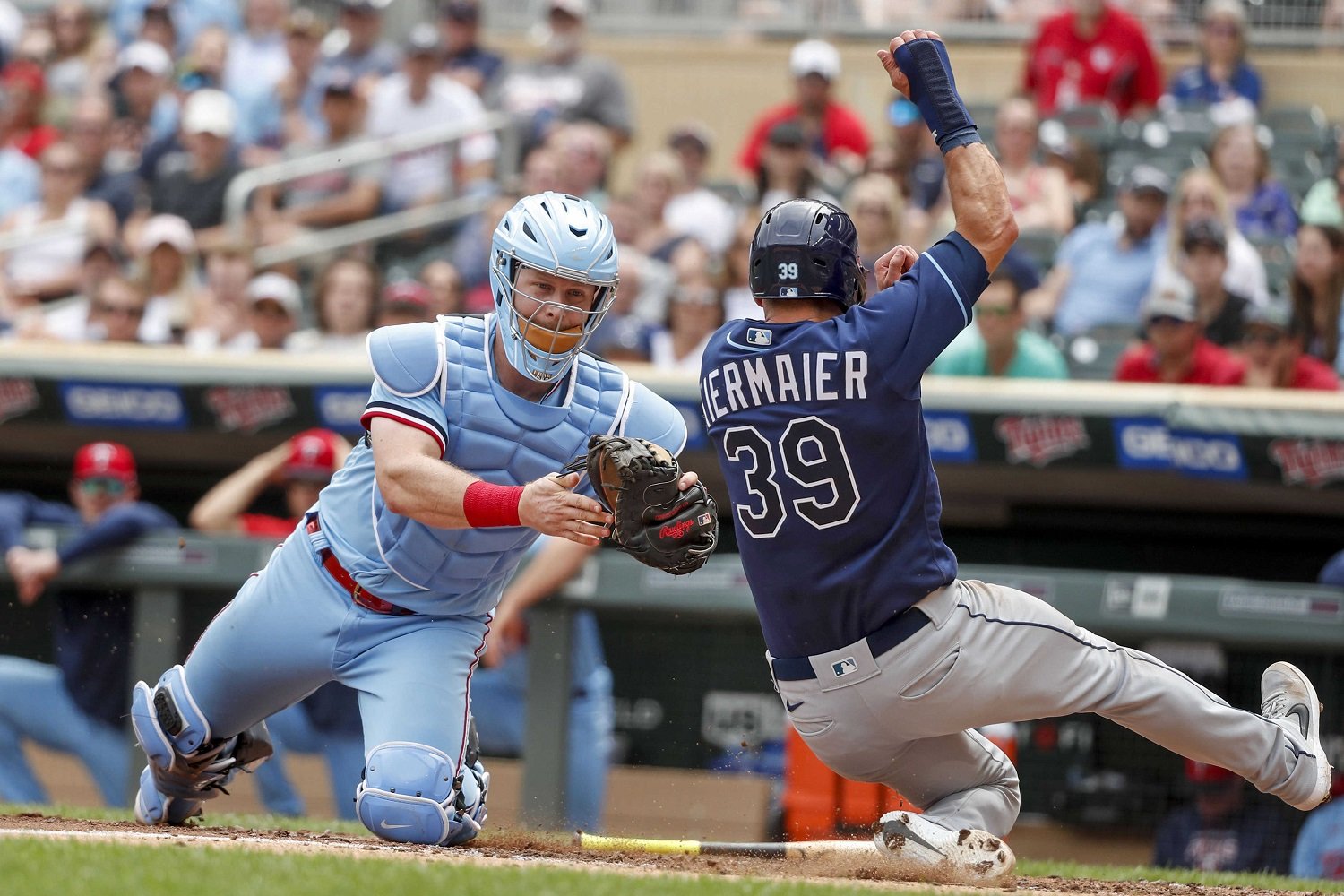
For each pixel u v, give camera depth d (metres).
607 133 44.97
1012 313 30.22
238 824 18.98
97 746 26.73
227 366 30.98
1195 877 18.59
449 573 15.35
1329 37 46.22
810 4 50.16
